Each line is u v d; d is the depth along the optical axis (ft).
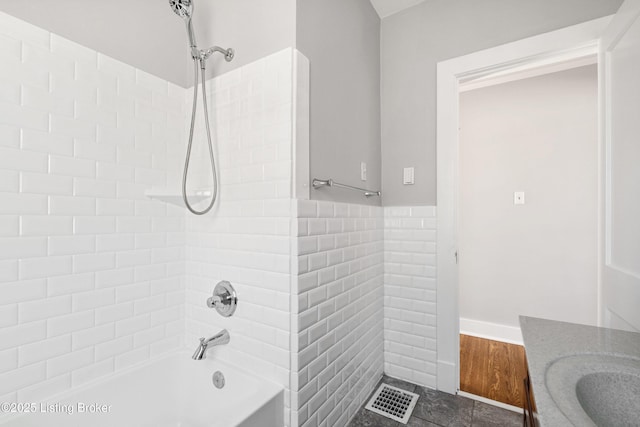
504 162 8.66
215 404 4.47
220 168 4.74
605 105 4.17
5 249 3.31
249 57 4.40
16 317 3.39
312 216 4.26
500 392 5.99
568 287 7.93
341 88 5.10
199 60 4.52
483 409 5.40
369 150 6.11
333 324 4.72
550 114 8.11
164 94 4.91
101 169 4.13
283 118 4.01
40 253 3.57
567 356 2.65
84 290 3.97
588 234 7.72
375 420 5.16
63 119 3.76
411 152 6.35
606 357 2.64
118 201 4.33
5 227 3.31
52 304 3.67
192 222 5.13
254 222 4.31
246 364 4.40
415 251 6.25
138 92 4.56
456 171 5.83
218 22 4.83
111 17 4.22
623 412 2.30
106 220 4.19
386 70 6.68
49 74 3.63
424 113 6.22
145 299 4.67
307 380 4.10
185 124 5.20
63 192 3.76
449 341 5.86
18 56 3.39
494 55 5.45
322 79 4.59
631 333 3.07
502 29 5.44
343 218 5.05
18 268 3.40
